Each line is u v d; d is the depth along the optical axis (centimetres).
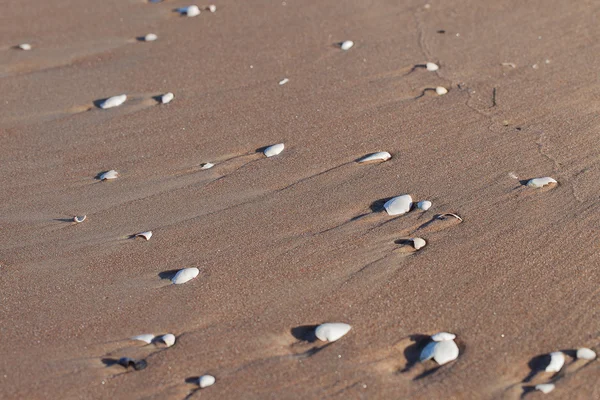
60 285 570
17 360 498
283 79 868
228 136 764
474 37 931
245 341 501
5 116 845
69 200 686
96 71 934
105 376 481
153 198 675
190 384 471
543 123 730
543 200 614
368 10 1034
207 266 575
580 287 523
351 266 562
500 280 536
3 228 650
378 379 467
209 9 1083
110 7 1121
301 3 1079
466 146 703
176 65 929
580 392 448
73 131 803
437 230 592
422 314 514
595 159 663
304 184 672
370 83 839
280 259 576
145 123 805
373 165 689
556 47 887
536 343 485
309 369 476
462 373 466
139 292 554
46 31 1054
